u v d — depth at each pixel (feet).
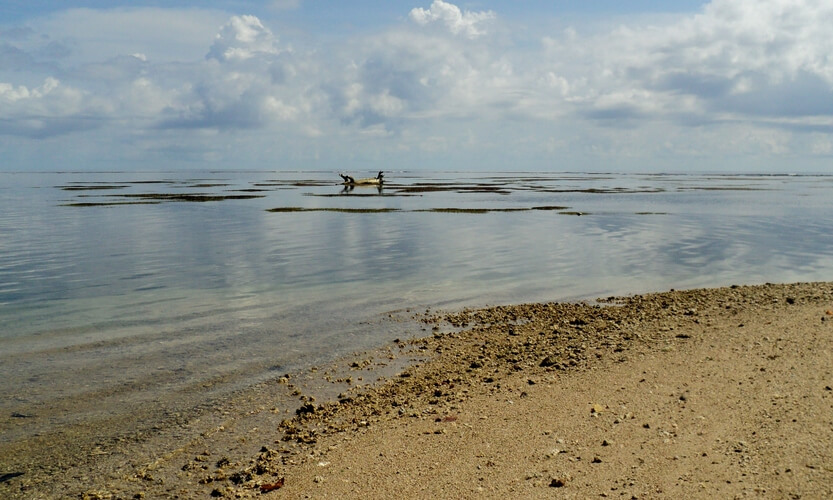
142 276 84.02
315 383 42.32
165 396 39.73
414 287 76.33
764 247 112.47
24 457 31.35
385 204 231.30
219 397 39.63
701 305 61.62
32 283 78.95
